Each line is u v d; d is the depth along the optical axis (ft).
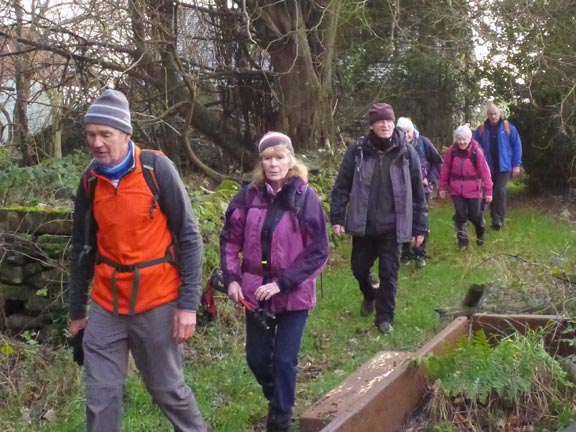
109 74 40.65
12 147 39.04
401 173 23.18
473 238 38.14
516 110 54.19
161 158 12.87
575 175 53.83
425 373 15.07
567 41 51.62
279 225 15.35
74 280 13.39
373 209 23.21
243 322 23.52
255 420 17.06
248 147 52.19
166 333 12.97
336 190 24.06
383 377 15.84
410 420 14.52
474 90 57.36
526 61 52.01
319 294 28.09
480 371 14.71
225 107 51.72
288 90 49.67
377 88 58.54
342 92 56.90
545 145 53.26
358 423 12.53
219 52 49.42
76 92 38.83
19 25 37.27
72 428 16.52
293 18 48.39
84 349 12.98
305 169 15.83
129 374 18.28
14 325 22.16
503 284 22.45
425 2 55.62
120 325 12.93
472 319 18.06
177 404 13.26
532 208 50.57
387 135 22.95
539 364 15.07
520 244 36.45
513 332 17.63
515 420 14.51
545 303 20.62
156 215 12.75
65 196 26.89
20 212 22.56
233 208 15.92
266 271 15.44
